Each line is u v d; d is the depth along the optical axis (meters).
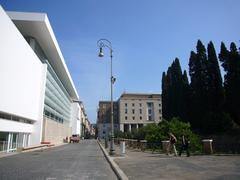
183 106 52.38
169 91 59.69
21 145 36.75
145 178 9.73
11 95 29.89
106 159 20.19
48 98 50.94
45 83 45.72
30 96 38.22
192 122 48.66
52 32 44.41
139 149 31.67
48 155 24.61
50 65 54.53
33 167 14.62
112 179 10.58
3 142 29.22
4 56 27.30
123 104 132.25
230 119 40.88
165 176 10.15
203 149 21.75
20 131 34.75
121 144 21.86
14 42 30.31
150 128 29.78
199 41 49.97
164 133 27.55
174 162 15.13
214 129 42.00
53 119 57.78
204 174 10.41
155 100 135.00
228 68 43.72
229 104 43.25
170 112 58.28
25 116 35.75
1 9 25.89
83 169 13.80
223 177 9.59
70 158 21.14
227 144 21.25
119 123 131.62
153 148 27.81
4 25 26.91
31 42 43.53
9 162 17.69
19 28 41.34
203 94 46.91
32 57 38.72
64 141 75.06
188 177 9.77
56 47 48.75
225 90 44.53
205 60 48.53
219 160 15.79
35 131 42.66
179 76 55.47
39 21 39.44
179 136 24.73
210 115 42.22
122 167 13.29
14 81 30.81
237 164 13.65
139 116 132.38
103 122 137.12
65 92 79.38
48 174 11.80
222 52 46.06
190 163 14.42
